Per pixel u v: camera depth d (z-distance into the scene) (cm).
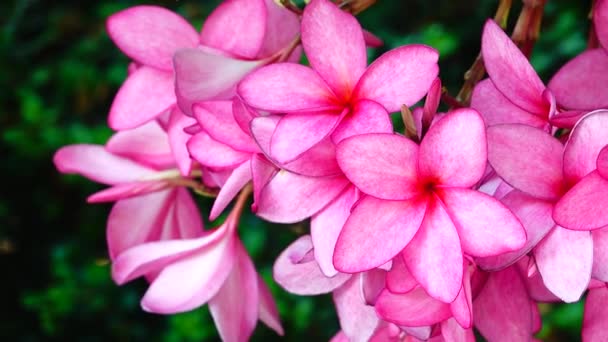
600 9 56
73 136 171
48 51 191
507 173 52
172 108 60
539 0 60
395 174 53
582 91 56
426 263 52
